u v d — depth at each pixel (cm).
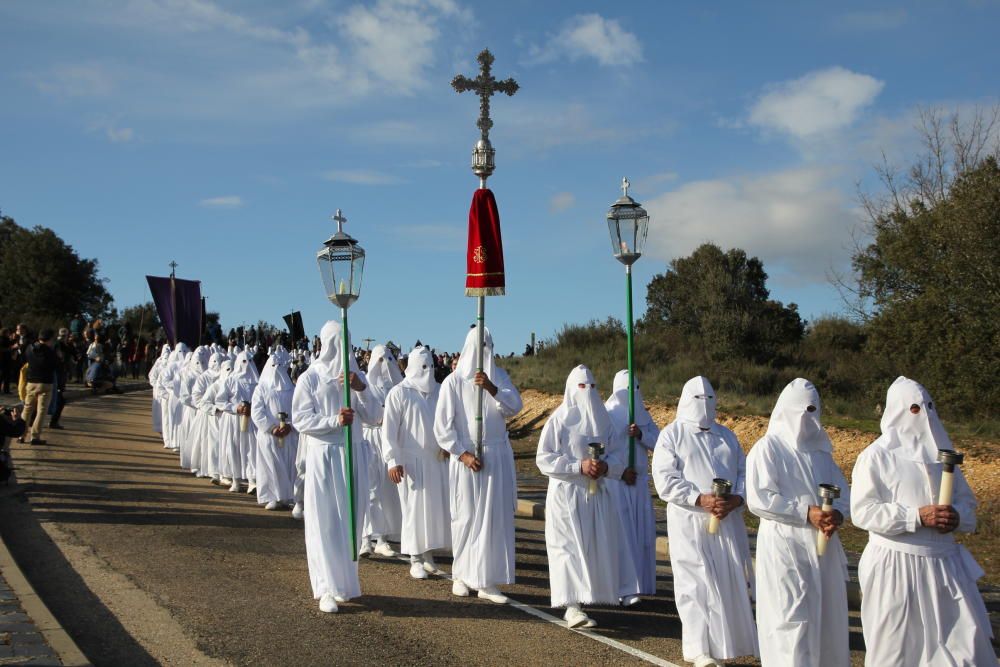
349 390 818
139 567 899
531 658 680
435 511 943
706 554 670
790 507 596
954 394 2081
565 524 773
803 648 585
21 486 1310
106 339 3425
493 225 892
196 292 2708
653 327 3956
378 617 777
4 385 2562
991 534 1220
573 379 808
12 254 6988
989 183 2219
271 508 1305
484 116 897
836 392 2602
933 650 549
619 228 884
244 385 1493
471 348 872
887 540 564
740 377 2872
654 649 713
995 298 2114
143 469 1645
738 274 4459
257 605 792
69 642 620
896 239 2402
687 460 703
